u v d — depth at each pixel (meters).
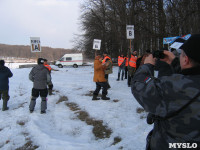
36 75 5.72
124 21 22.48
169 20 15.82
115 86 9.70
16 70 20.23
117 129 4.37
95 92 7.00
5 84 6.25
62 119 5.25
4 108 6.31
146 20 18.36
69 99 7.53
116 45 30.91
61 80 13.05
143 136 3.78
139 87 1.31
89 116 5.36
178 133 1.11
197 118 1.03
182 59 1.21
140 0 17.95
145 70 1.39
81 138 4.09
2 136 4.31
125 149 3.34
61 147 3.62
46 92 5.81
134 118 4.99
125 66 11.98
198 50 1.10
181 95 1.08
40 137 4.08
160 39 17.05
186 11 13.84
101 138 4.07
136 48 23.72
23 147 3.78
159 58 1.58
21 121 5.15
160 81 1.23
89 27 32.56
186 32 14.52
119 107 6.00
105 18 29.45
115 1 22.38
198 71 1.12
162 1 16.27
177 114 1.10
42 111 5.74
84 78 14.38
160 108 1.16
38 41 11.50
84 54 35.62
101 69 6.86
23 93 8.91
